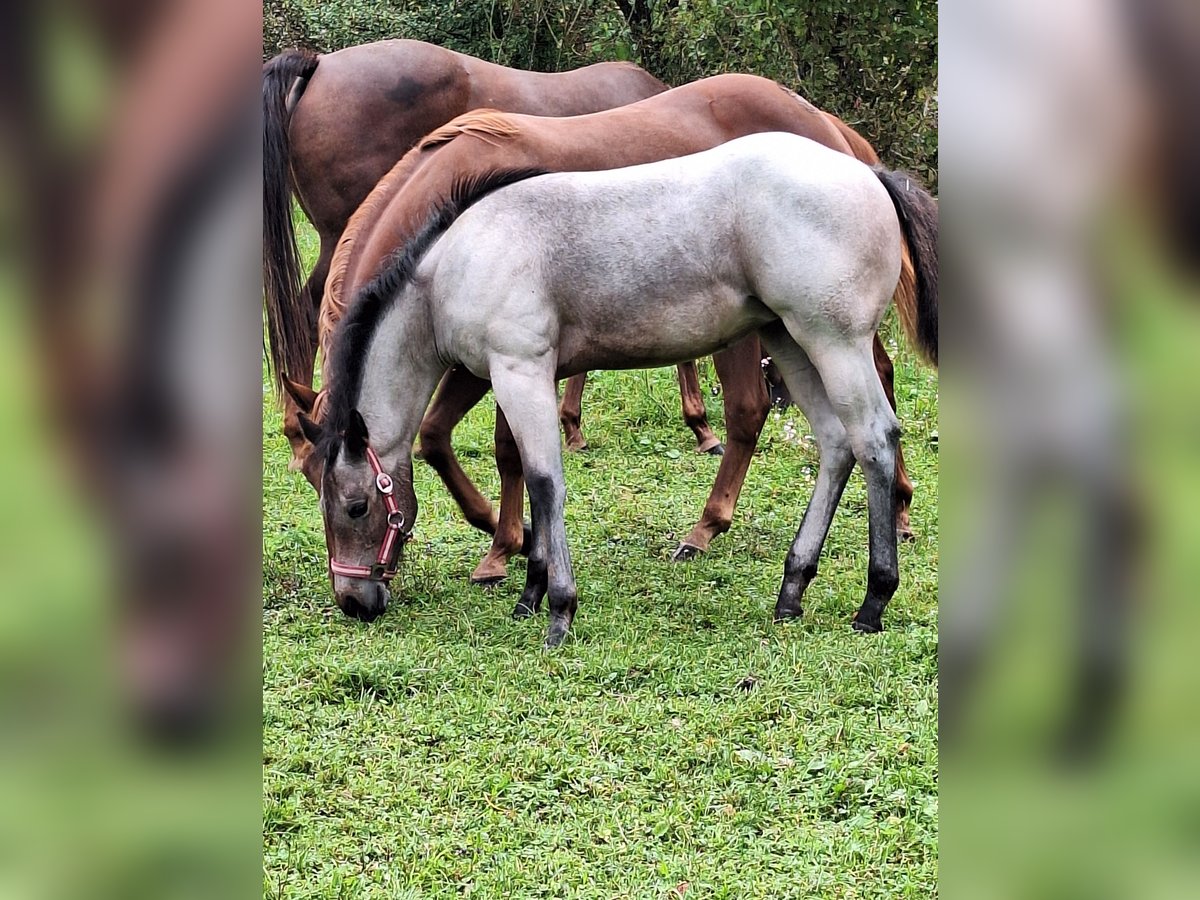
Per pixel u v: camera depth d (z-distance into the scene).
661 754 3.82
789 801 3.50
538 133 5.89
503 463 5.68
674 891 3.03
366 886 3.06
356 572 5.10
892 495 4.82
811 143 4.79
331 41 13.91
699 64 10.05
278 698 4.23
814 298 4.64
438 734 3.97
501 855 3.22
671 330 4.93
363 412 5.13
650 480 7.32
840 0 8.42
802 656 4.53
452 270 4.95
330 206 6.76
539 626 5.02
